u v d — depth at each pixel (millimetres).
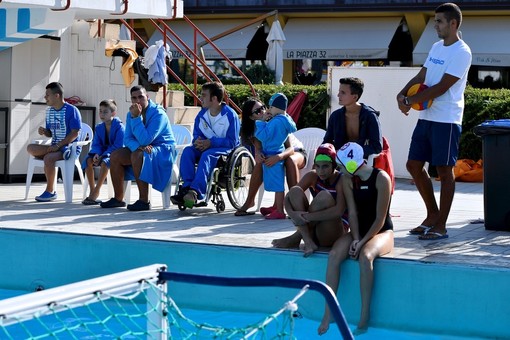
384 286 6922
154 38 26484
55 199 11039
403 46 25781
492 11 24375
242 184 10156
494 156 8562
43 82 13461
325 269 7141
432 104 8000
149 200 10336
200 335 6078
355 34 25484
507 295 6551
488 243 7840
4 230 8375
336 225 7355
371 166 7348
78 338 6523
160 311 4656
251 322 7027
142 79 14000
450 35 7980
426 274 6789
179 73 25562
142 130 10070
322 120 16109
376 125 8148
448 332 6742
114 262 7934
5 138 13164
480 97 15422
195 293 7594
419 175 8281
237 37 26047
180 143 12445
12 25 11656
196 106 15102
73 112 10914
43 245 8219
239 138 10227
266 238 8039
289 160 9648
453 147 8000
